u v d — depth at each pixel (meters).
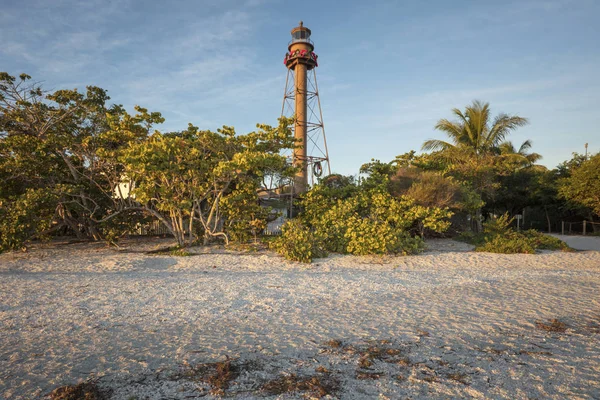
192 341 5.25
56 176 15.84
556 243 16.50
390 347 5.01
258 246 16.19
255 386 3.89
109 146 16.14
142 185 13.96
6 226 12.75
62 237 20.70
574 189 26.72
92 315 6.43
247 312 6.70
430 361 4.55
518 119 23.36
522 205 36.31
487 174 23.19
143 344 5.13
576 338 5.35
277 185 18.61
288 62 32.16
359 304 7.28
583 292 8.32
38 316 6.35
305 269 11.41
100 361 4.55
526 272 11.01
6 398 3.64
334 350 4.90
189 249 15.35
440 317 6.39
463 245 17.58
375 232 13.50
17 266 11.59
